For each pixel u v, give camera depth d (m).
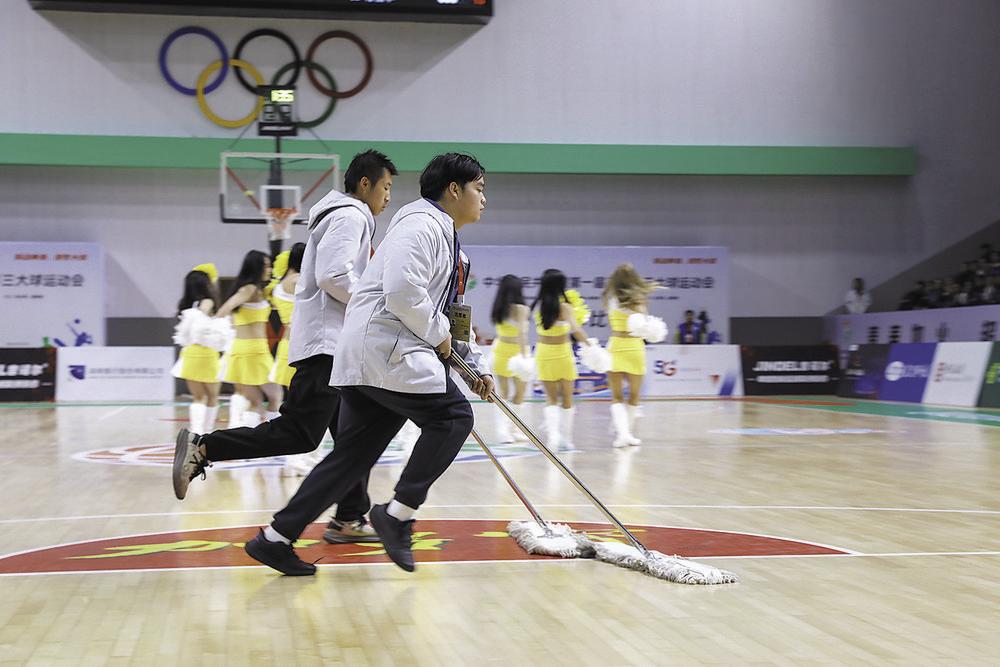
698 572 3.48
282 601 3.25
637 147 18.64
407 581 3.53
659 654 2.65
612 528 4.65
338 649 2.71
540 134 18.62
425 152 18.06
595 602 3.22
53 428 10.68
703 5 19.08
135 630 2.90
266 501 5.57
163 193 17.84
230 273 17.98
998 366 13.62
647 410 13.66
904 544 4.25
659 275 18.02
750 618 3.02
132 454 8.13
